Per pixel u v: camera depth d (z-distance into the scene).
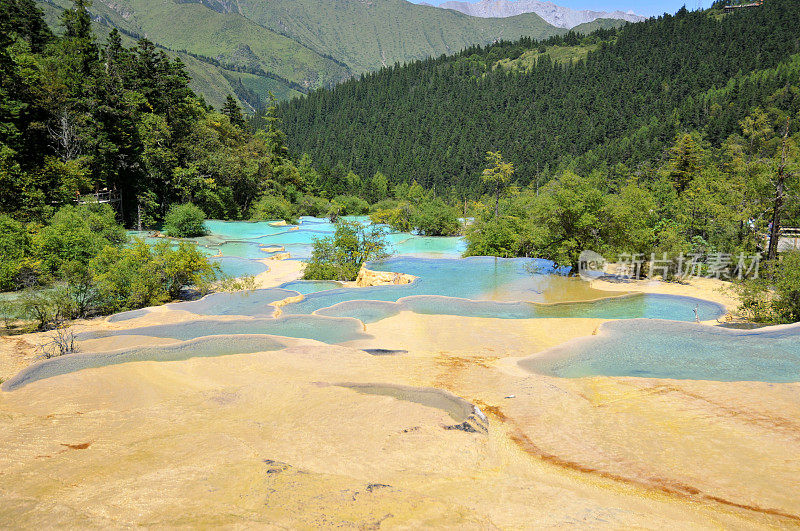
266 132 85.25
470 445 8.09
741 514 6.41
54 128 38.72
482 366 12.37
